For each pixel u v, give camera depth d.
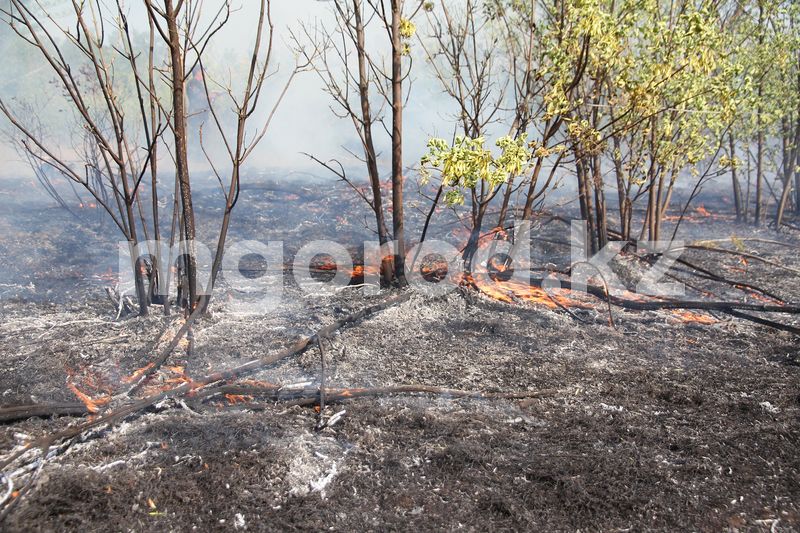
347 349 4.81
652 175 7.41
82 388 3.98
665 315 5.96
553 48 5.96
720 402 4.13
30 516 2.74
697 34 5.96
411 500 3.04
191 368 4.33
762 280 7.26
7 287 6.31
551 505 3.03
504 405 4.03
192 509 2.89
